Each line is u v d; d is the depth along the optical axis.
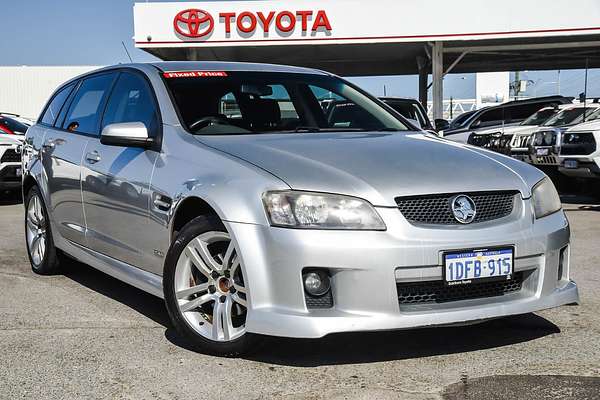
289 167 3.48
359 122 4.73
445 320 3.31
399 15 17.48
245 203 3.38
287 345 3.76
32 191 5.73
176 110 4.25
